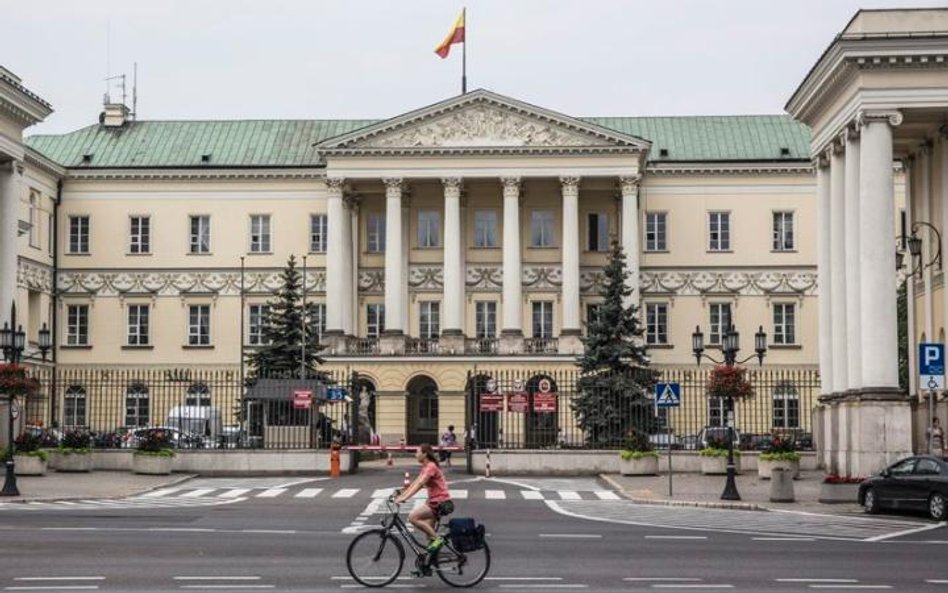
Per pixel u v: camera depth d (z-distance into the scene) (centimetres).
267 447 6350
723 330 9881
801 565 2573
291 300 8638
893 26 5256
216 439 6656
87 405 8050
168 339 10000
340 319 9431
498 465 6166
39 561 2562
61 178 10006
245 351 9888
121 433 7581
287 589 2208
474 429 7062
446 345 9369
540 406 6450
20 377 5103
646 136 10475
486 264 9925
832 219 5969
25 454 5650
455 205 9494
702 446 6531
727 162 9844
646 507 4369
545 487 5388
